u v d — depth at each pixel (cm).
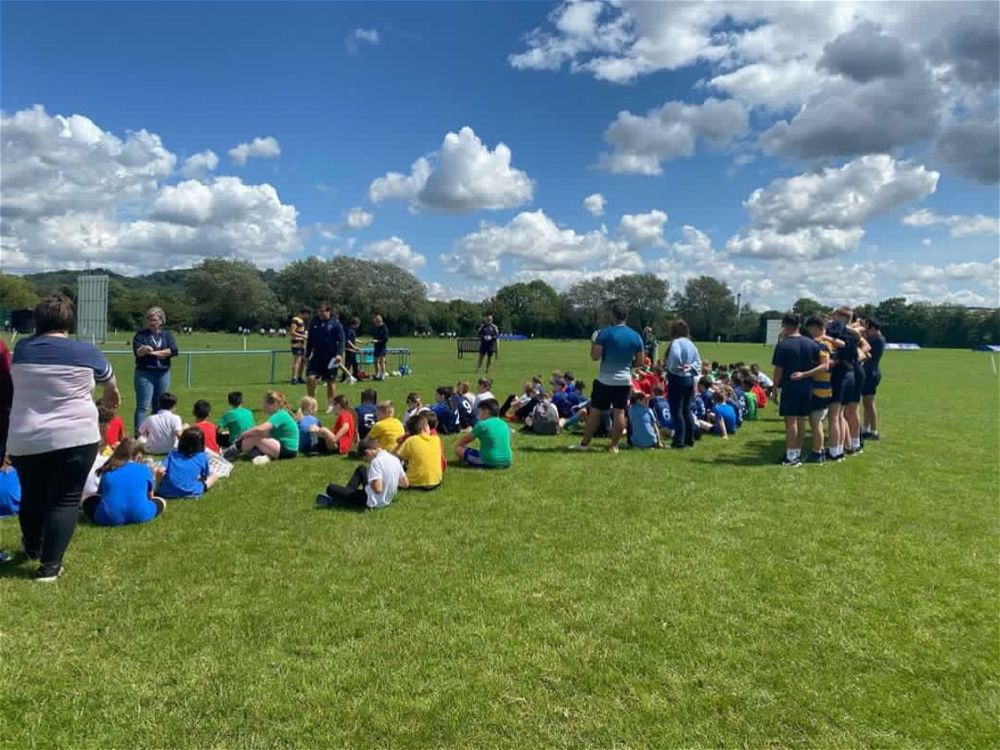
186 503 709
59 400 491
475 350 3609
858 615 460
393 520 661
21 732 318
